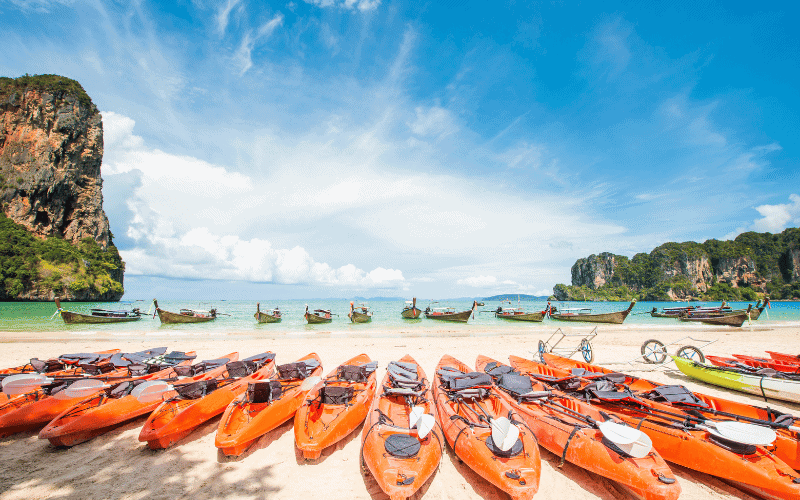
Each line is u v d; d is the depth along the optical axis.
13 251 71.81
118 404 7.07
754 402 8.62
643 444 4.70
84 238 89.94
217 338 19.53
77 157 91.94
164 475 5.56
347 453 6.33
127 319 31.73
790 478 4.55
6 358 13.60
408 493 4.49
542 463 5.96
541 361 11.62
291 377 8.41
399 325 28.98
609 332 22.78
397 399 7.55
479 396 7.15
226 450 5.87
